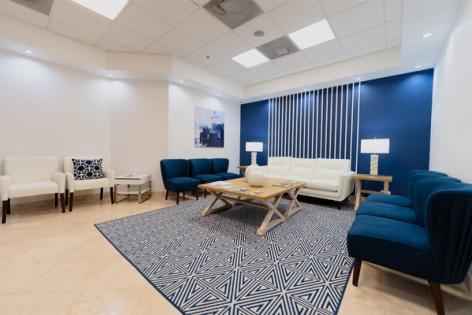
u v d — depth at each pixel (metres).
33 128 3.23
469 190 1.08
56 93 3.43
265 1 2.41
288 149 5.18
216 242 2.12
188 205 3.50
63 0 2.43
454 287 1.45
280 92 4.95
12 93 3.04
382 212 1.87
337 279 1.53
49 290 1.38
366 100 4.08
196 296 1.34
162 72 3.80
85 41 3.34
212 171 4.86
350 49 3.49
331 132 4.48
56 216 2.85
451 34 2.30
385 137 3.89
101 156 3.94
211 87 4.67
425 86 3.52
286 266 1.69
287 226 2.58
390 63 3.44
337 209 3.32
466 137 1.79
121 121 4.10
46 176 3.18
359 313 1.21
